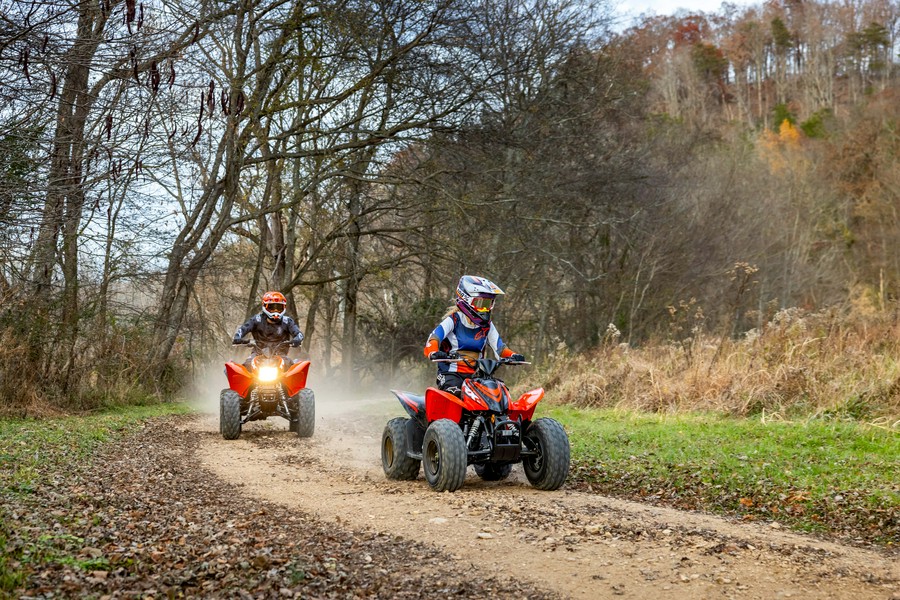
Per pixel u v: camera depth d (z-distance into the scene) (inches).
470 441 311.7
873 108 2148.1
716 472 342.6
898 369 498.0
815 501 285.6
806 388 517.0
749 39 3420.3
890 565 209.0
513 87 1043.9
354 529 241.0
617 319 1359.5
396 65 912.3
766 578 194.5
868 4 3304.6
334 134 978.1
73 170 463.8
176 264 912.3
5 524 216.1
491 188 1035.3
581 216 1217.4
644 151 1342.3
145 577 184.7
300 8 844.6
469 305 323.9
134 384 808.9
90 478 317.7
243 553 208.1
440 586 188.2
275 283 1289.4
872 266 1817.2
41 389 670.5
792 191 1793.8
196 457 406.9
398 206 1123.3
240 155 938.1
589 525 244.2
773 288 1563.7
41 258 630.5
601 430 493.0
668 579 193.8
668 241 1332.4
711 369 586.6
